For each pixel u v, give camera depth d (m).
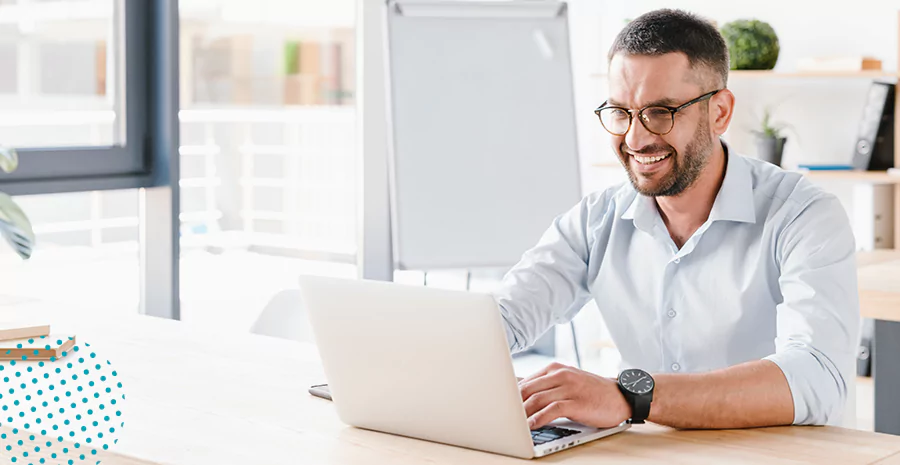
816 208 1.71
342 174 5.85
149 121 3.49
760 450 1.36
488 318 1.28
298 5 6.44
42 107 5.35
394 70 3.66
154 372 1.79
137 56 3.44
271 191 6.00
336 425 1.49
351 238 5.84
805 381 1.49
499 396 1.31
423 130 3.68
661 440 1.41
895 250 3.41
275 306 2.75
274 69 6.69
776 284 1.77
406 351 1.37
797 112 4.02
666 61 1.63
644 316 1.91
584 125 4.36
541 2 3.83
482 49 3.76
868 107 3.68
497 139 3.76
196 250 6.03
